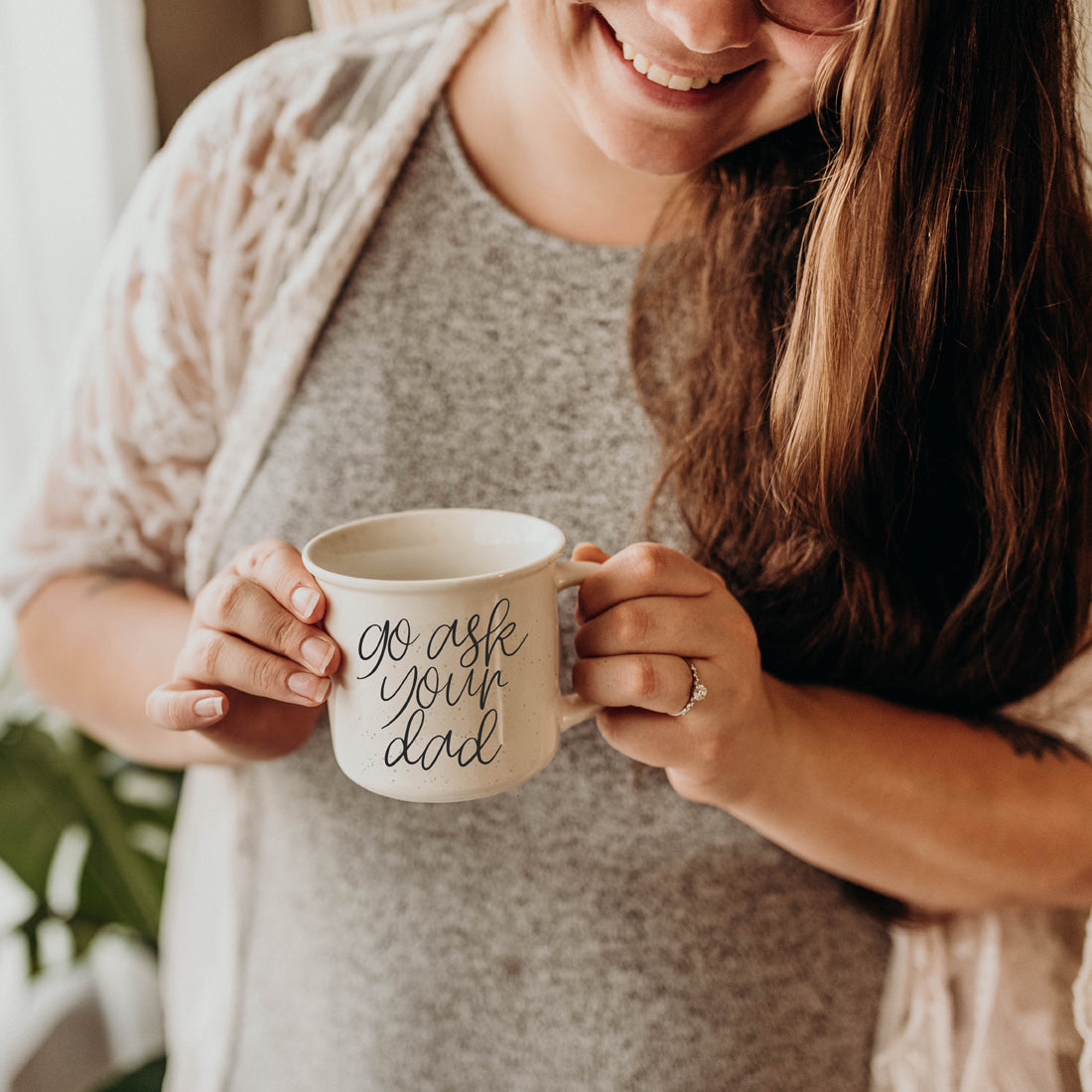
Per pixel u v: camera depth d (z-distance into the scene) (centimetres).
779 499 62
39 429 164
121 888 138
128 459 77
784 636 68
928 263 56
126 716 73
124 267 73
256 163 70
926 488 63
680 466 66
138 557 81
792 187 63
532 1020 73
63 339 164
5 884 156
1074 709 71
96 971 162
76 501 79
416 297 69
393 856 73
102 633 76
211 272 71
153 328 72
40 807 136
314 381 71
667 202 65
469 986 73
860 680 70
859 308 56
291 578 48
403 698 44
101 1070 160
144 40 162
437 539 54
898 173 54
